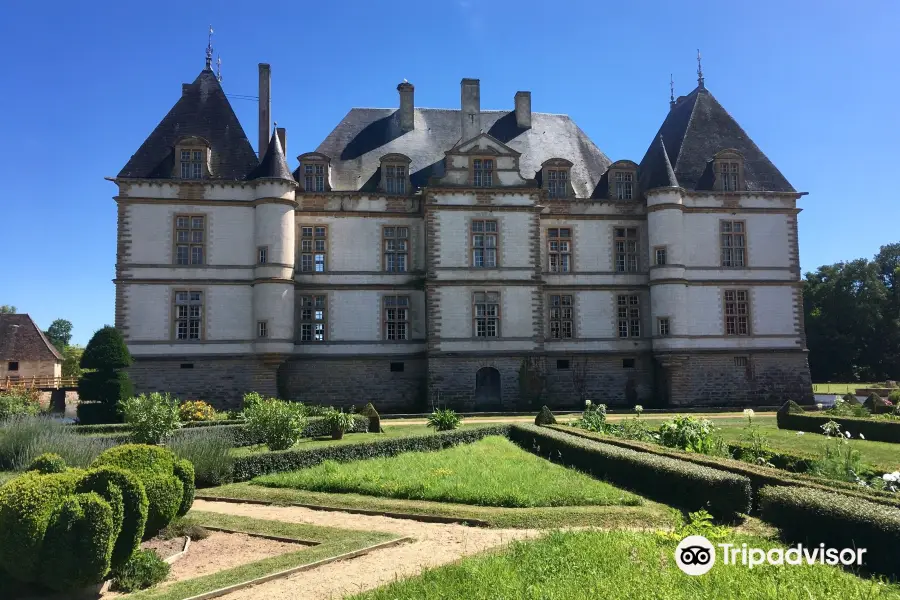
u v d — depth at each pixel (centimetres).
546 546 1127
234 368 4209
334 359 4406
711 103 5128
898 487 1362
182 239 4250
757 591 888
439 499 1594
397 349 4469
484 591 927
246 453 2042
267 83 4825
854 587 904
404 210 4556
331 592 1009
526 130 5100
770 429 3072
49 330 14700
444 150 4878
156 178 4238
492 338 4372
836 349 8450
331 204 4494
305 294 4428
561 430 2520
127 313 4134
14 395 4428
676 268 4566
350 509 1544
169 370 4147
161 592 1030
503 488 1619
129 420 2333
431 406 4262
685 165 4838
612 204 4775
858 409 3212
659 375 4672
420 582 994
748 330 4672
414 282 4512
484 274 4416
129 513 1066
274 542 1321
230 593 1024
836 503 1092
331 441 2719
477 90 4984
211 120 4491
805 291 9156
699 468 1496
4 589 1026
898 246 9788
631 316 4744
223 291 4244
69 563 976
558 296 4691
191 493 1369
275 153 4347
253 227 4303
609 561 1027
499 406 4431
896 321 8431
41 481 1042
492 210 4466
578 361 4650
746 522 1338
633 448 1969
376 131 4894
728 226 4734
